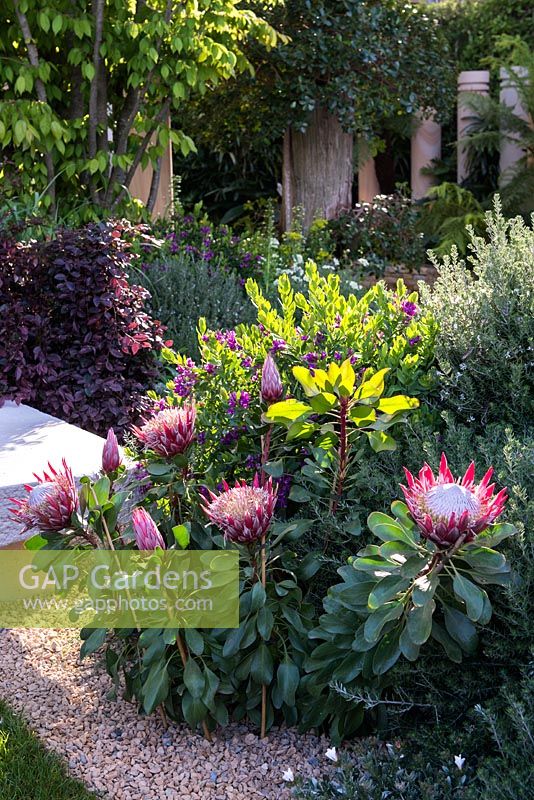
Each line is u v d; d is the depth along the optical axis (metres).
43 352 4.38
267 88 8.78
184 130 10.48
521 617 2.10
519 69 9.74
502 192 9.30
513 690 2.12
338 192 9.12
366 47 8.12
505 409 2.98
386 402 2.50
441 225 9.36
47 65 6.12
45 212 6.15
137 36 6.44
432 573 2.02
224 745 2.45
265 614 2.27
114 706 2.64
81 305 4.33
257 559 2.33
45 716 2.60
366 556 2.21
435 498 1.93
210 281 5.95
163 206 7.97
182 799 2.24
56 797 2.23
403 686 2.32
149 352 4.59
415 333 3.20
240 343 3.27
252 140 9.59
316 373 2.44
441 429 3.05
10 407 4.30
